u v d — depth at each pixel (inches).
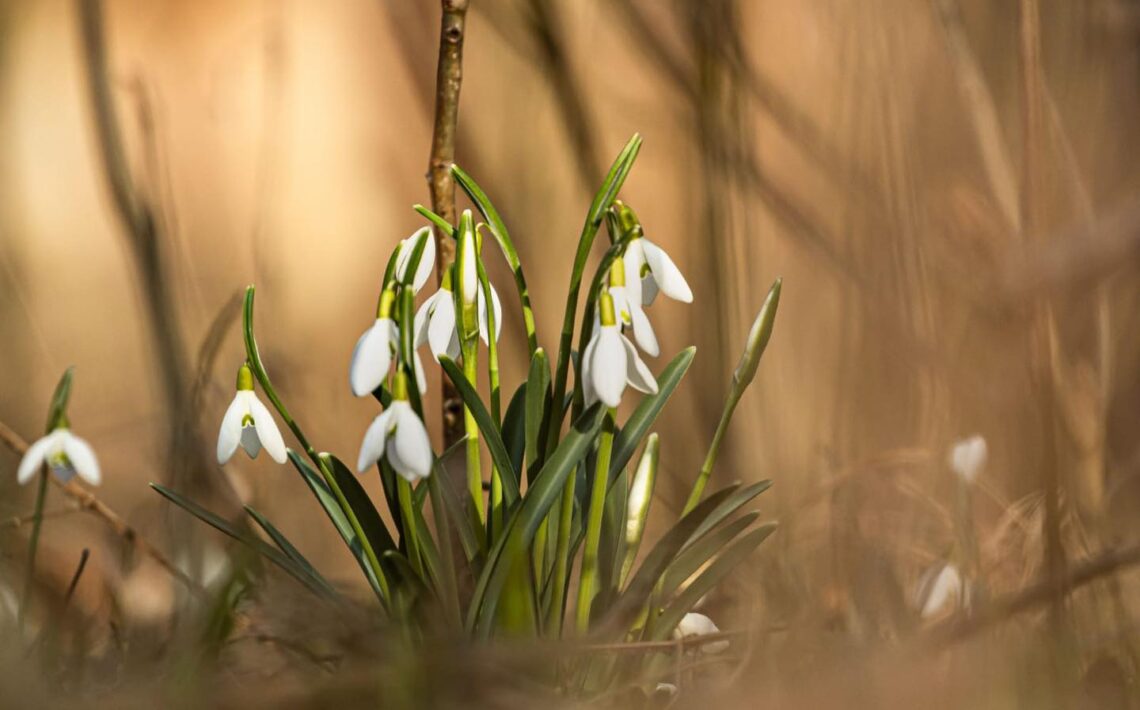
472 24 85.7
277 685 68.7
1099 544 72.6
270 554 69.6
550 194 83.8
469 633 68.9
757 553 72.9
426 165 162.6
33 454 69.1
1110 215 73.8
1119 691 68.6
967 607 69.8
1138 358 75.9
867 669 68.4
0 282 92.4
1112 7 77.9
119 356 109.5
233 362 84.0
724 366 77.7
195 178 121.5
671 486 79.6
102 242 142.2
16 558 74.0
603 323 67.4
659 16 80.4
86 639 71.9
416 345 69.3
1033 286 71.2
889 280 74.9
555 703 68.1
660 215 105.7
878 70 75.6
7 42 115.5
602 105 96.3
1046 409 69.4
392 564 69.4
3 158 110.7
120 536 74.4
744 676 68.9
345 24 173.6
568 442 68.6
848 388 75.0
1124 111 77.6
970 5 78.0
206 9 155.7
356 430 91.7
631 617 69.2
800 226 78.4
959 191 75.8
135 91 80.0
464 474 71.1
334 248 164.6
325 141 170.1
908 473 74.0
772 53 81.1
